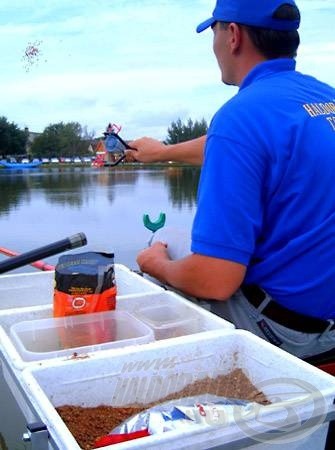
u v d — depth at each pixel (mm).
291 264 1605
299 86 1691
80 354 1291
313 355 1705
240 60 1785
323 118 1636
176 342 1329
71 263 1566
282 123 1581
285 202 1585
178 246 1938
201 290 1584
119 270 1998
